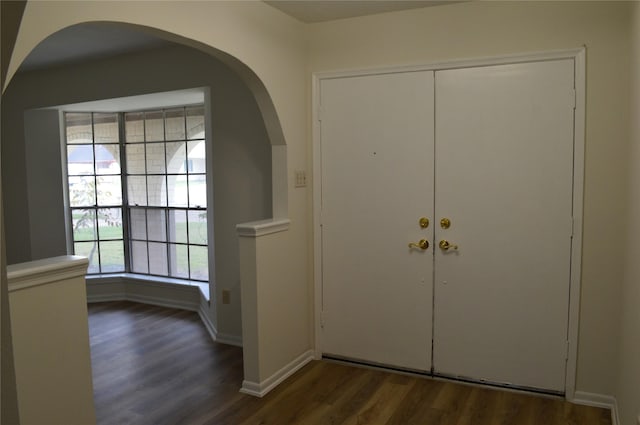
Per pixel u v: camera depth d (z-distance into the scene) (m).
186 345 3.95
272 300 3.18
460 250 3.16
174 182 5.02
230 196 3.93
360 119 3.37
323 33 3.44
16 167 5.14
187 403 2.97
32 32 1.76
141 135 5.17
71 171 5.27
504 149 3.01
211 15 2.58
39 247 5.16
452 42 3.10
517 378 3.08
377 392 3.09
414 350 3.34
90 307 5.06
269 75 3.09
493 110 3.02
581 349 2.92
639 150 2.20
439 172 3.18
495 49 3.00
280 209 3.36
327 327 3.59
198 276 4.98
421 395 3.04
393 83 3.26
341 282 3.52
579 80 2.81
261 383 3.07
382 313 3.41
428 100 3.17
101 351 3.83
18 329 1.83
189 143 4.89
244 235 3.05
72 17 1.90
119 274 5.34
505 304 3.08
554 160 2.90
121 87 4.41
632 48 2.54
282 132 3.25
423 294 3.28
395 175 3.30
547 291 2.97
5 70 1.65
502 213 3.04
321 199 3.52
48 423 1.95
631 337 2.25
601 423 2.69
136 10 2.15
